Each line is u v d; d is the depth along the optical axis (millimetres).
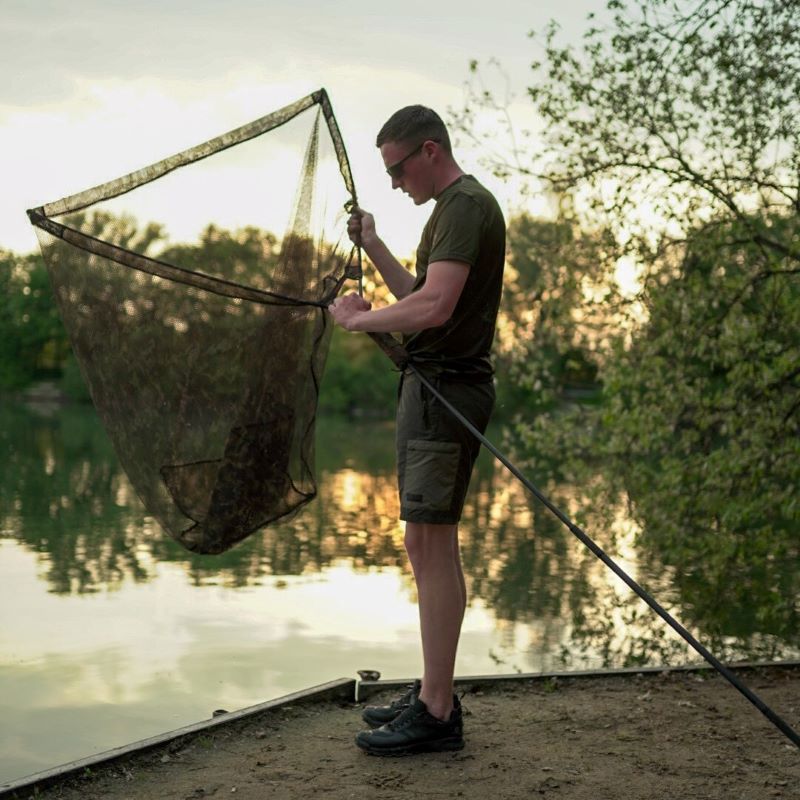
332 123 3604
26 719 5059
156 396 3443
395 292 3613
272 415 3525
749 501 7926
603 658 6648
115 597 8297
